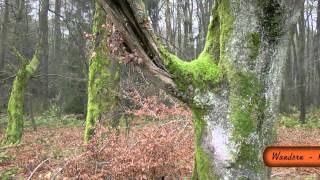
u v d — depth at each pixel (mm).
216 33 3893
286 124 20109
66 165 5461
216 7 3943
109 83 7871
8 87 21141
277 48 3709
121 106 7820
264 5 3582
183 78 3592
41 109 25656
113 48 3701
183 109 6016
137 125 8227
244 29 3652
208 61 3793
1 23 20688
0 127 18016
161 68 3547
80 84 25406
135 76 7969
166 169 5465
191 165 5797
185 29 18812
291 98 32062
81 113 25297
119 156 5289
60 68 29766
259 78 3674
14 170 8414
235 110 3668
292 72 34062
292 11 3664
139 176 5188
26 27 24891
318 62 33500
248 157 3672
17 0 19359
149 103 6520
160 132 5609
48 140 12977
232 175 3689
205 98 3670
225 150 3689
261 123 3697
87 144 5516
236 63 3672
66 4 26219
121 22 3410
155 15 19625
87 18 22016
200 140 3840
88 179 5152
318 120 22234
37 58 14016
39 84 26250
